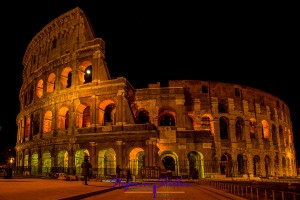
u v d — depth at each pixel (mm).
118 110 59281
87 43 66250
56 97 66812
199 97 73750
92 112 61344
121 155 55938
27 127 77500
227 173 65562
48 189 24391
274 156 81875
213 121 72625
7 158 94875
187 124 64812
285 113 95562
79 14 70125
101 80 62656
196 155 65375
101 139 57875
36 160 71312
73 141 60375
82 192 22953
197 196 23484
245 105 77938
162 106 66438
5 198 17000
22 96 86812
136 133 56156
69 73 71375
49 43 74938
